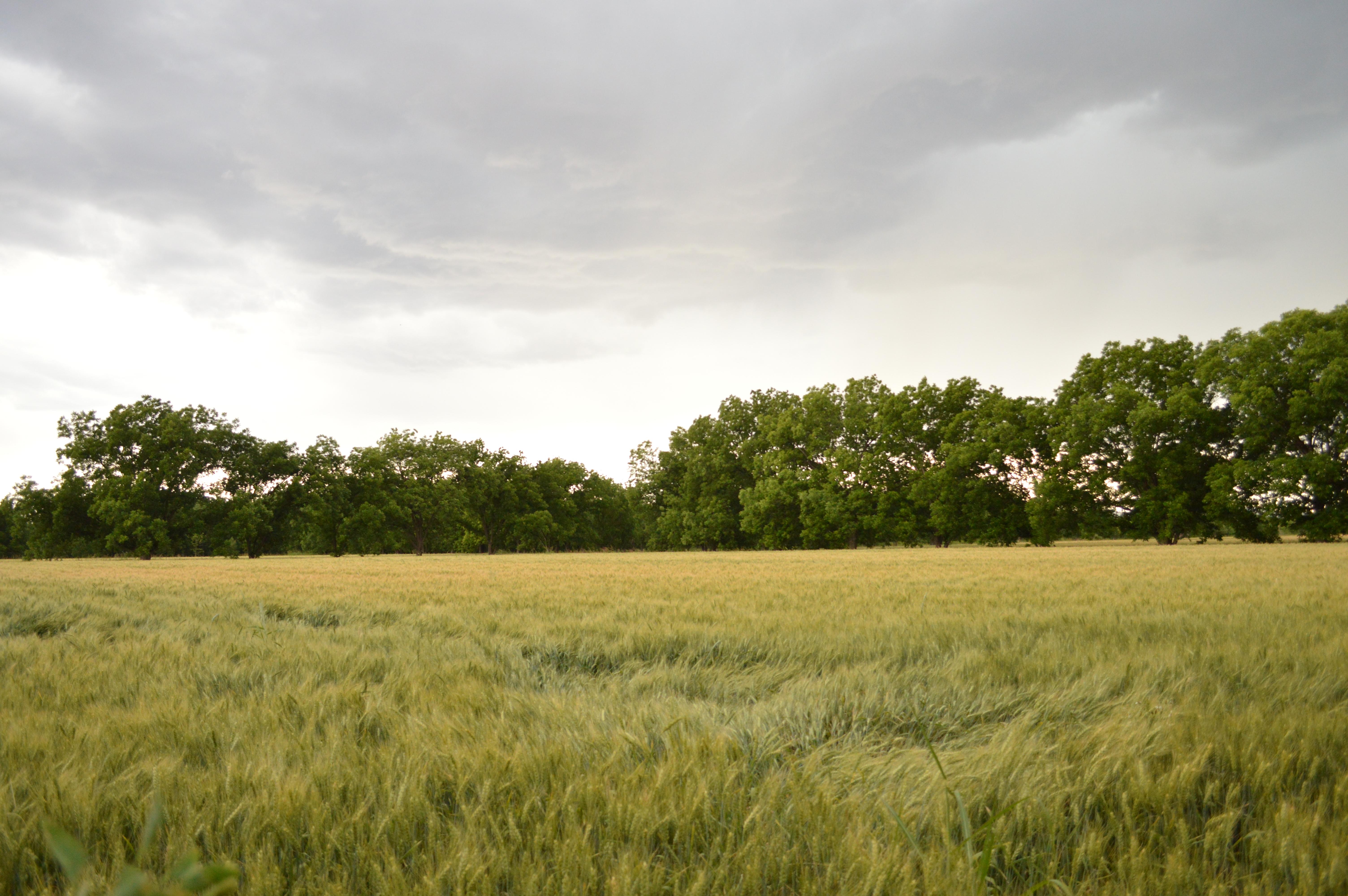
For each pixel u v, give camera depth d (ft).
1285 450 146.82
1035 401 186.60
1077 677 16.84
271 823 9.14
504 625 28.58
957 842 9.29
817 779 10.83
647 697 16.75
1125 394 159.33
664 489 269.03
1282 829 8.66
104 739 12.41
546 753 11.33
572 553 273.54
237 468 205.16
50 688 17.26
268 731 13.19
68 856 1.99
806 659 20.90
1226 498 144.66
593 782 10.16
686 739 12.07
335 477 226.38
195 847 8.77
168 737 12.78
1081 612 27.71
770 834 9.07
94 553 220.02
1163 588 38.34
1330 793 9.95
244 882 8.18
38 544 189.16
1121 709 13.82
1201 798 10.02
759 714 14.35
